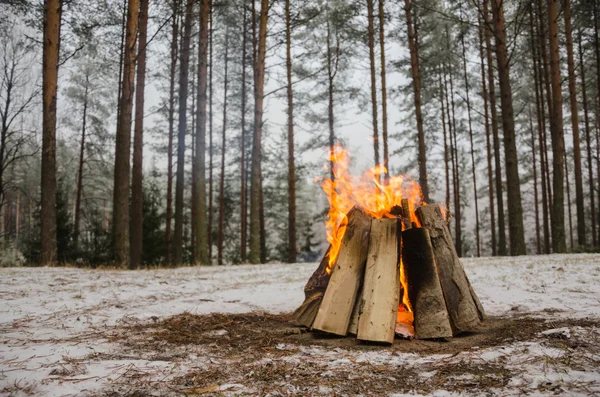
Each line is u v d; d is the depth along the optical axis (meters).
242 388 2.69
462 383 2.66
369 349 3.74
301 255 32.12
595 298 5.43
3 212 50.34
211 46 24.42
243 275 9.85
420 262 4.39
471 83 27.69
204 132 15.49
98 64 25.05
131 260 14.46
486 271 9.02
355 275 4.50
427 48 24.77
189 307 5.90
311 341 4.12
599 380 2.47
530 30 23.69
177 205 18.17
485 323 4.68
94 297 6.37
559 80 16.02
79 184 29.27
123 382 2.80
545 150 25.36
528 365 2.86
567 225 46.53
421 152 18.62
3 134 22.86
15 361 3.21
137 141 15.44
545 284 6.69
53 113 12.84
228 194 33.22
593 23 22.83
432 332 4.04
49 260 12.48
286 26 20.47
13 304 5.71
